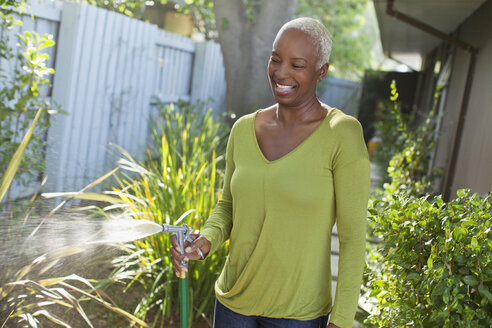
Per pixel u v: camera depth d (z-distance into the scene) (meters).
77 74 5.25
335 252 4.33
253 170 1.76
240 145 1.84
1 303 2.18
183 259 1.85
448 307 1.91
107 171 5.18
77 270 2.70
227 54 7.50
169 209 3.17
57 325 2.65
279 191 1.70
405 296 2.24
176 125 5.57
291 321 1.75
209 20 10.72
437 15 6.68
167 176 3.27
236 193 1.81
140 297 3.23
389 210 2.41
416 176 5.61
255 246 1.79
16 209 2.36
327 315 1.84
